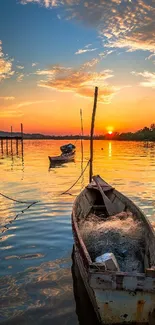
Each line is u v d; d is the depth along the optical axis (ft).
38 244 29.91
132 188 63.87
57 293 20.98
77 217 29.55
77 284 22.06
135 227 25.20
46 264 25.43
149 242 22.29
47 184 67.77
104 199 37.78
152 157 162.61
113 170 99.14
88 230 25.25
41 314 18.69
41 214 41.06
